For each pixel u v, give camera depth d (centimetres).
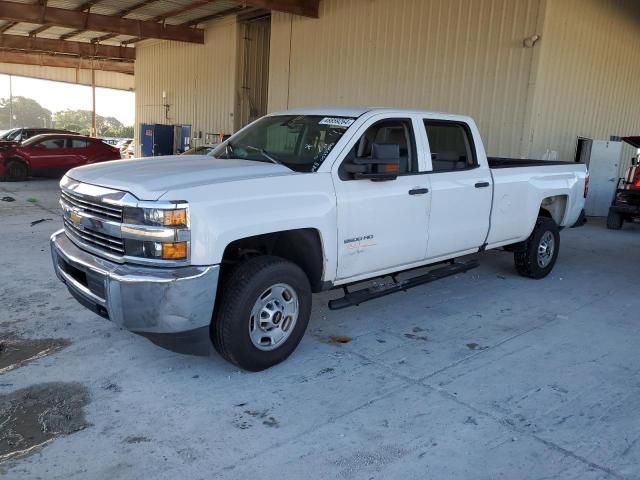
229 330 383
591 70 1251
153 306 348
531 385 405
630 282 706
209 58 2033
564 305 600
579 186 727
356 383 400
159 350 446
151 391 381
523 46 1070
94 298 375
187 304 352
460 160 567
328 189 429
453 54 1181
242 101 1927
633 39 1395
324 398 377
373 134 477
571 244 954
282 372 414
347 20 1414
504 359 451
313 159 447
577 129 1253
